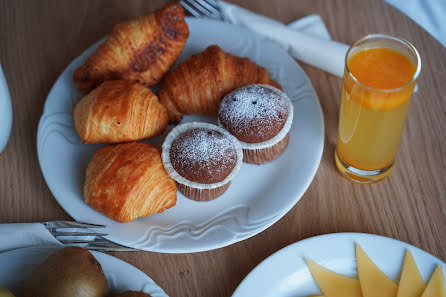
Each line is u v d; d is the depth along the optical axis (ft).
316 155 2.48
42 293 2.13
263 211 2.39
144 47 2.60
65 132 2.58
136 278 2.26
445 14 3.89
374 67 2.28
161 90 2.62
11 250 2.31
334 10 2.83
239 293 2.23
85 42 2.81
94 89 2.58
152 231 2.37
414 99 2.59
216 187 2.38
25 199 2.48
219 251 2.36
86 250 2.22
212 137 2.40
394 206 2.42
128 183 2.34
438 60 2.65
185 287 2.31
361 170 2.43
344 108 2.31
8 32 2.84
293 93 2.62
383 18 2.78
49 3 2.90
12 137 2.60
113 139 2.48
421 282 2.23
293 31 2.72
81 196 2.43
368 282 2.23
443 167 2.47
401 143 2.53
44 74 2.74
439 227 2.38
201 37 2.78
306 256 2.29
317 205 2.44
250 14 2.80
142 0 2.89
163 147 2.44
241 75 2.56
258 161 2.48
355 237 2.30
